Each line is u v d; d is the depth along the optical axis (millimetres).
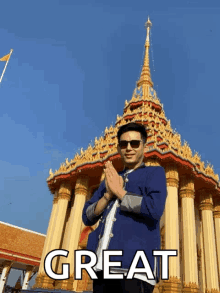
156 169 2430
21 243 31953
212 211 20000
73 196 22953
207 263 17531
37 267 33688
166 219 15609
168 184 16766
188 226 16734
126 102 32094
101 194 2873
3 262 30438
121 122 27219
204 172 19312
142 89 33406
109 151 19328
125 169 2805
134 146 2703
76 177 21203
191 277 14891
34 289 17078
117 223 2162
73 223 18469
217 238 20406
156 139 19250
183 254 16047
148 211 2068
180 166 17719
